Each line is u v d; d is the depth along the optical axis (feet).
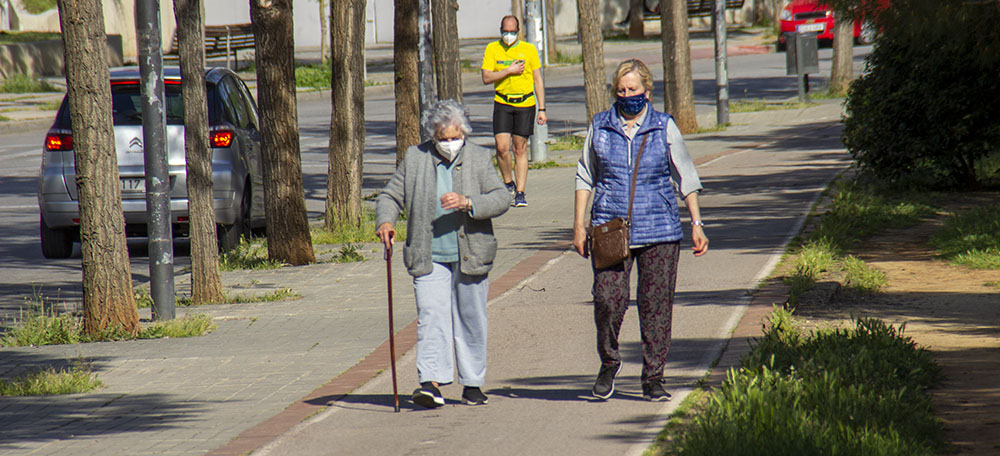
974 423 74.18
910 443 67.56
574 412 78.95
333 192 180.45
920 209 171.94
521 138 195.93
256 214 174.60
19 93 448.24
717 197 190.90
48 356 106.83
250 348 107.34
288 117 155.84
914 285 122.62
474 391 82.69
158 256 121.80
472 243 81.61
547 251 150.41
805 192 190.80
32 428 81.51
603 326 80.12
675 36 308.60
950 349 94.07
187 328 115.34
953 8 128.98
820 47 567.18
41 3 583.58
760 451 63.93
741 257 137.39
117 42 539.70
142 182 164.35
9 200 229.45
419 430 76.84
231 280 146.72
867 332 92.73
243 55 556.92
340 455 71.92
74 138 114.01
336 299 131.44
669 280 79.77
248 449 73.92
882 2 133.59
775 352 87.40
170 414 84.43
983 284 121.39
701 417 71.31
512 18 196.13
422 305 82.53
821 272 127.13
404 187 83.25
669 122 79.41
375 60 571.69
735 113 349.41
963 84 177.88
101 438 78.23
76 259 171.53
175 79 167.43
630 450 69.36
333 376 94.68
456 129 81.71
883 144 187.21
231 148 166.09
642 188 78.95
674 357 92.53
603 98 266.77
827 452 63.87
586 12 263.70
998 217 150.30
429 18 195.21
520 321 110.22
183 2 129.80
